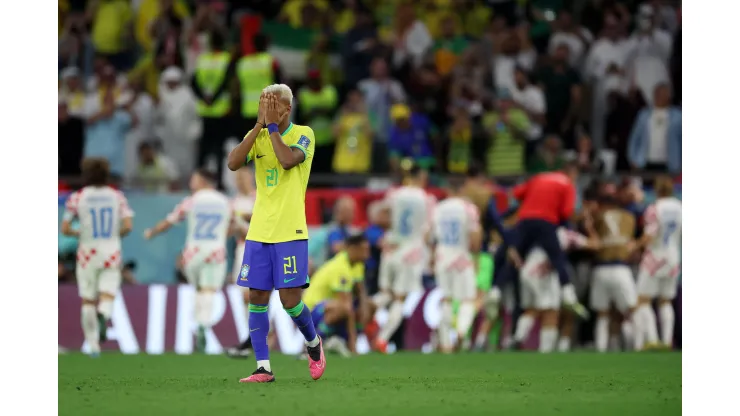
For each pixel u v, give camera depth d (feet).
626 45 236.22
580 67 239.09
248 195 161.38
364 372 116.67
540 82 225.15
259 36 204.44
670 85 236.43
